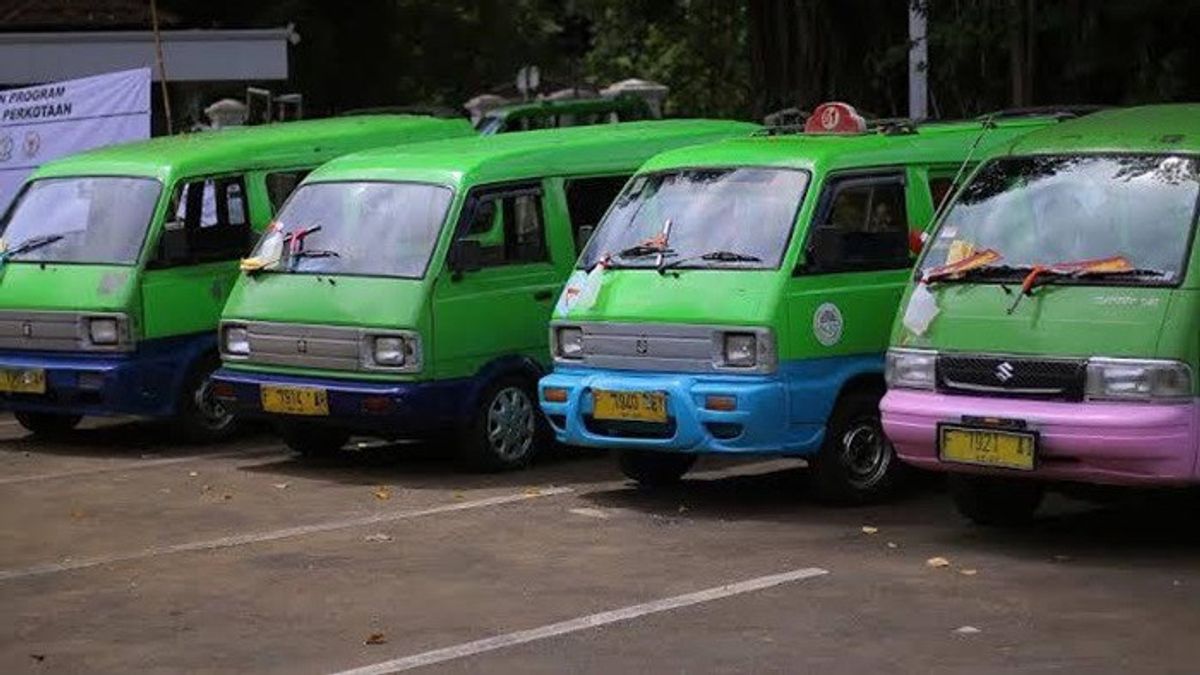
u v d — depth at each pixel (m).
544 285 15.60
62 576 12.02
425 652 9.99
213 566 12.16
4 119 21.39
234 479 15.32
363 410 14.99
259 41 27.12
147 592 11.52
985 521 12.86
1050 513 13.38
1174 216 11.87
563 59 48.31
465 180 15.28
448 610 10.86
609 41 39.78
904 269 14.01
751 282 13.37
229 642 10.31
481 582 11.51
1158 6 20.62
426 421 14.98
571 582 11.46
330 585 11.55
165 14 28.64
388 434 15.25
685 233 13.93
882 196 14.05
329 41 38.44
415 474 15.40
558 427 14.12
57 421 18.06
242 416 15.84
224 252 17.08
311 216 15.85
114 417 18.77
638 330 13.67
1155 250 11.77
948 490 14.23
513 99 32.34
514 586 11.39
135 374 16.58
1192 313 11.43
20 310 16.92
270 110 22.48
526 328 15.47
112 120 20.91
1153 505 13.56
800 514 13.44
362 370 15.09
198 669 9.81
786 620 10.45
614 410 13.66
